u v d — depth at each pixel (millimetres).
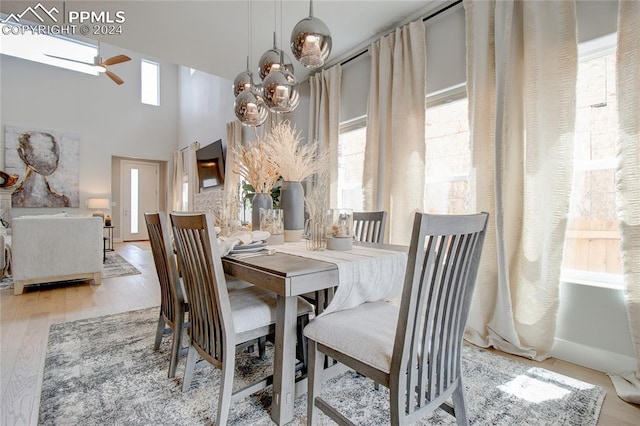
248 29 3004
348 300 1354
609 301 1792
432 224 927
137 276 4227
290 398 1356
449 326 1144
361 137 3525
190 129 7910
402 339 964
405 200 2746
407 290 947
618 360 1749
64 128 7156
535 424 1367
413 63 2695
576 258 1989
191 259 1395
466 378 1730
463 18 2498
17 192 6555
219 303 1265
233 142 5609
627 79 1635
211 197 6352
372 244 1948
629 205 1621
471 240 1120
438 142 2746
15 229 3279
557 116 1886
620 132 1651
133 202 8695
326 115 3670
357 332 1170
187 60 3645
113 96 7820
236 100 2418
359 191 3545
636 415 1430
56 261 3488
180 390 1591
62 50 7195
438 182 2738
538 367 1854
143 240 8758
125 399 1513
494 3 2182
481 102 2215
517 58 2068
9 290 3486
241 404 1486
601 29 1840
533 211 1957
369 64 3322
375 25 2924
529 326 1980
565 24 1879
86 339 2211
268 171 2146
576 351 1889
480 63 2227
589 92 1950
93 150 7531
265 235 1717
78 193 7293
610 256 1867
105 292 3461
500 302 2055
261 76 2250
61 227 3508
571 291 1918
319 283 1229
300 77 4066
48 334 2297
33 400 1500
